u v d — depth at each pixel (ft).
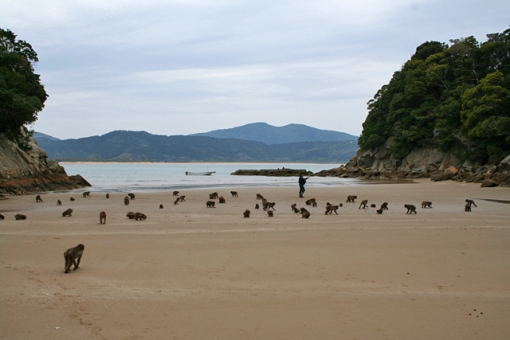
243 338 17.56
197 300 22.11
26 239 39.88
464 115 201.16
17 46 156.46
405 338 17.60
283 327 18.67
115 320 19.39
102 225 50.60
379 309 20.85
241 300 22.11
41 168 140.46
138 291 23.58
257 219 57.00
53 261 30.71
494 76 191.93
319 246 36.17
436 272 27.50
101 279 25.95
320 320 19.47
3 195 104.99
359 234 42.63
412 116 248.93
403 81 274.36
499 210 69.46
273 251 34.12
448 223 52.06
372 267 28.78
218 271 27.86
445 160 226.17
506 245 36.50
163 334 17.89
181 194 108.58
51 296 22.63
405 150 255.29
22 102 121.49
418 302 21.83
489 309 20.89
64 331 18.10
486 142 193.36
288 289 23.98
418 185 154.40
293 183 190.90
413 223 52.11
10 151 126.31
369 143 290.56
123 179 241.55
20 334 17.74
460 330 18.38
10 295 22.68
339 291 23.62
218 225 50.49
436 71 243.40
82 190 135.95
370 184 171.83
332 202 86.02
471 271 27.71
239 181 219.41
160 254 32.94
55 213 65.26
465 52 242.99
